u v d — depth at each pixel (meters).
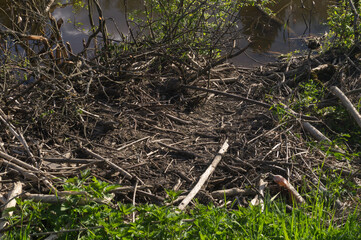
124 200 4.29
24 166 4.36
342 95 6.09
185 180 4.69
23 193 3.66
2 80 6.00
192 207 4.26
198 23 6.98
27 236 3.39
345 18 8.03
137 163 4.89
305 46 9.05
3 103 5.36
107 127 5.47
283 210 3.90
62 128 5.34
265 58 8.51
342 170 4.89
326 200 4.38
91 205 3.70
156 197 4.30
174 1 7.32
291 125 5.82
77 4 8.69
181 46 6.42
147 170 4.80
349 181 4.70
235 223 3.62
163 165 4.91
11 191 3.85
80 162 4.66
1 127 5.02
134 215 3.93
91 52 7.89
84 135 5.32
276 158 5.09
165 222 3.46
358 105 6.12
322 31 9.88
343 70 7.22
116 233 3.29
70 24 9.32
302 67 7.64
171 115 5.98
